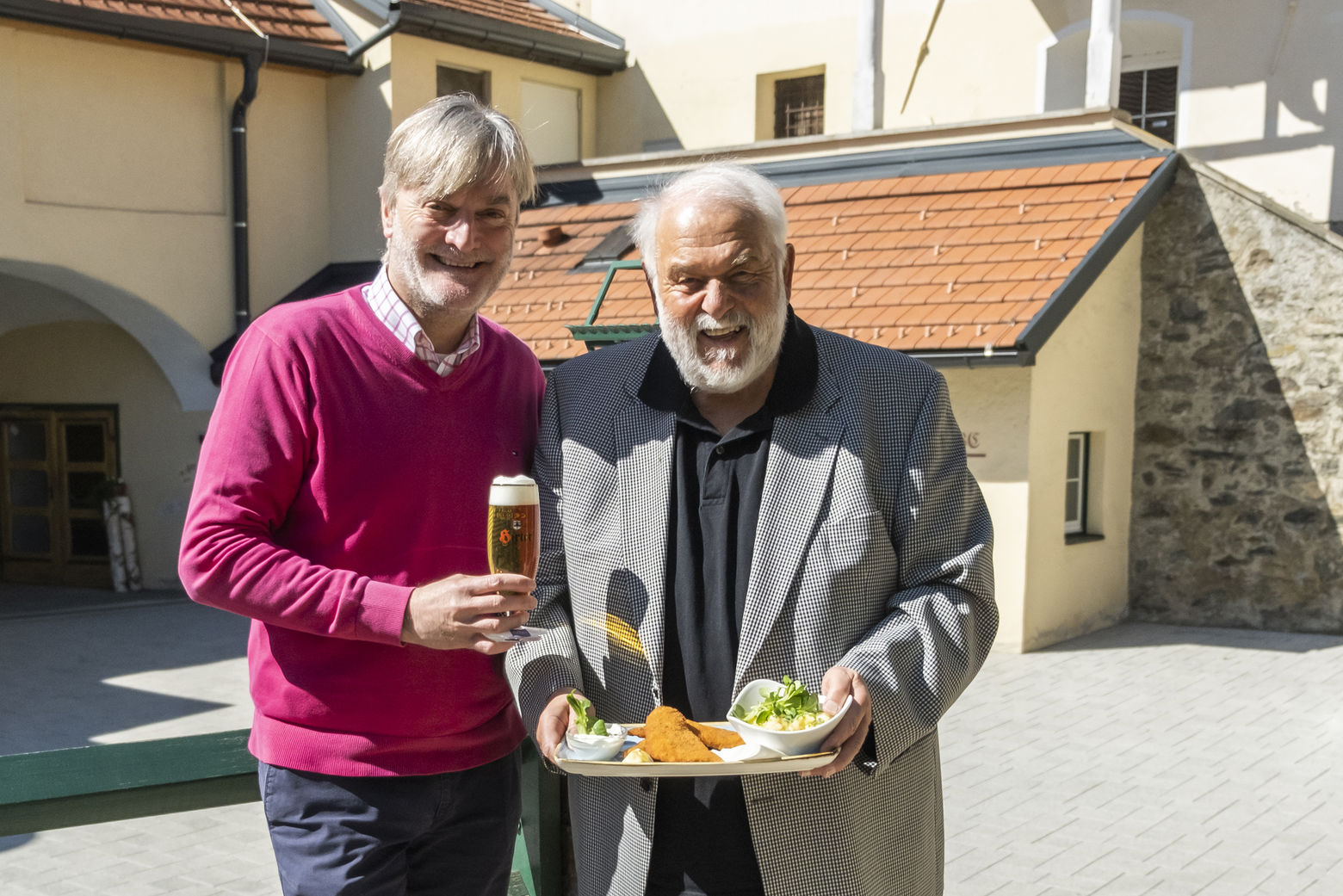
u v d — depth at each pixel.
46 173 12.51
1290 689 8.21
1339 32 11.70
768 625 2.06
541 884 2.57
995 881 5.04
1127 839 5.51
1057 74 13.44
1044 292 9.02
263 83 14.16
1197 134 12.61
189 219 13.70
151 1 13.05
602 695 2.17
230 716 8.30
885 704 1.94
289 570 1.93
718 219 2.03
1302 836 5.53
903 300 9.58
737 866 2.07
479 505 2.19
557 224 13.32
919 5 14.15
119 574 14.66
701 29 15.67
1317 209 11.92
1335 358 9.75
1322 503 9.91
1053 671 8.74
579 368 2.36
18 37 12.20
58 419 15.14
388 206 2.13
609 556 2.19
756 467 2.15
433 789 2.11
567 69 15.98
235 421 2.01
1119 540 10.66
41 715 8.36
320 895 2.03
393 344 2.11
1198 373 10.41
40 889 4.77
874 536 2.09
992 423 9.31
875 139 11.74
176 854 5.15
